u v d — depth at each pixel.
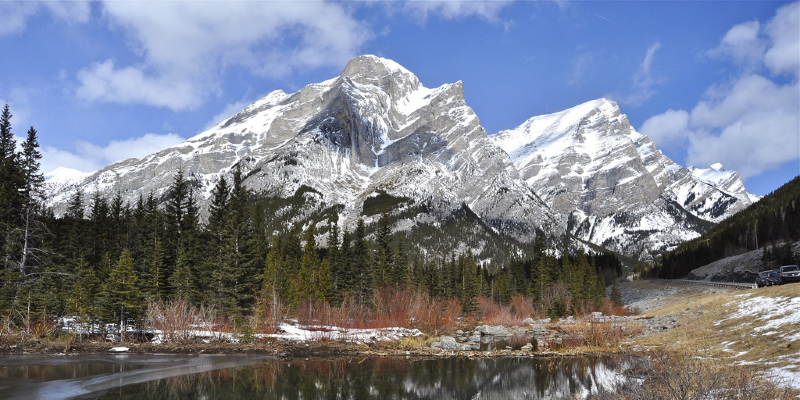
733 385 14.71
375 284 84.19
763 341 28.09
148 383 27.73
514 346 50.47
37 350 38.25
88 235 78.25
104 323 45.41
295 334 51.12
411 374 32.78
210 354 39.53
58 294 50.53
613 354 39.72
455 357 40.84
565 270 131.12
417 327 65.12
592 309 102.50
